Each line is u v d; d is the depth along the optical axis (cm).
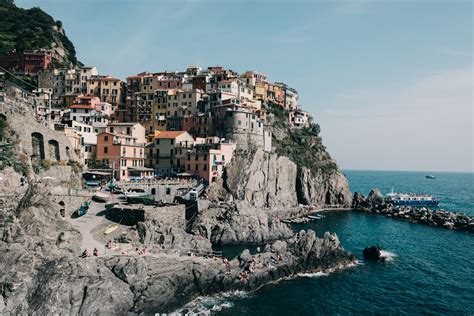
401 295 7044
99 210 8781
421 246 10681
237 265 7269
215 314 6031
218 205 10469
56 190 8338
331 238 8512
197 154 12425
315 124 19638
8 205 6519
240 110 14188
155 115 15888
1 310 4794
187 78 17688
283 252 7981
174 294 6269
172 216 9050
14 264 5297
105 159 11738
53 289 5153
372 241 11069
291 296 6794
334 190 17138
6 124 8300
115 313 5466
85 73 17362
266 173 13812
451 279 7938
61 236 6303
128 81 17562
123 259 6078
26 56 17625
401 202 18500
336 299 6775
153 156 13225
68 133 10869
